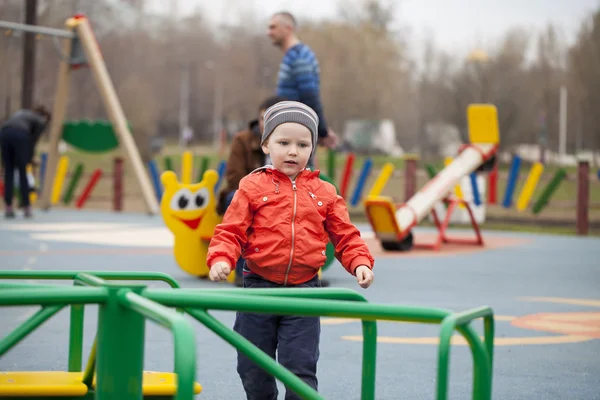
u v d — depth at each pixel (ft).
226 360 22.63
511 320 29.78
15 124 80.64
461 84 252.62
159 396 12.59
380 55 313.73
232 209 15.98
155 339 25.71
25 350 23.48
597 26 215.10
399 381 20.57
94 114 336.49
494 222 90.07
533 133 248.52
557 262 50.44
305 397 10.84
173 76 415.44
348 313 10.57
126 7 379.14
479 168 59.57
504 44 243.19
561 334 27.25
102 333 10.18
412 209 55.77
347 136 313.94
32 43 113.60
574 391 19.83
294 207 16.06
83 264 44.70
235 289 11.32
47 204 96.63
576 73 221.46
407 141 354.13
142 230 70.79
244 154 35.12
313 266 16.08
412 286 38.24
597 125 229.86
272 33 37.73
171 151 378.73
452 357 23.57
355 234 16.20
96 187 151.33
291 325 15.71
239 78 409.28
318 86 36.78
